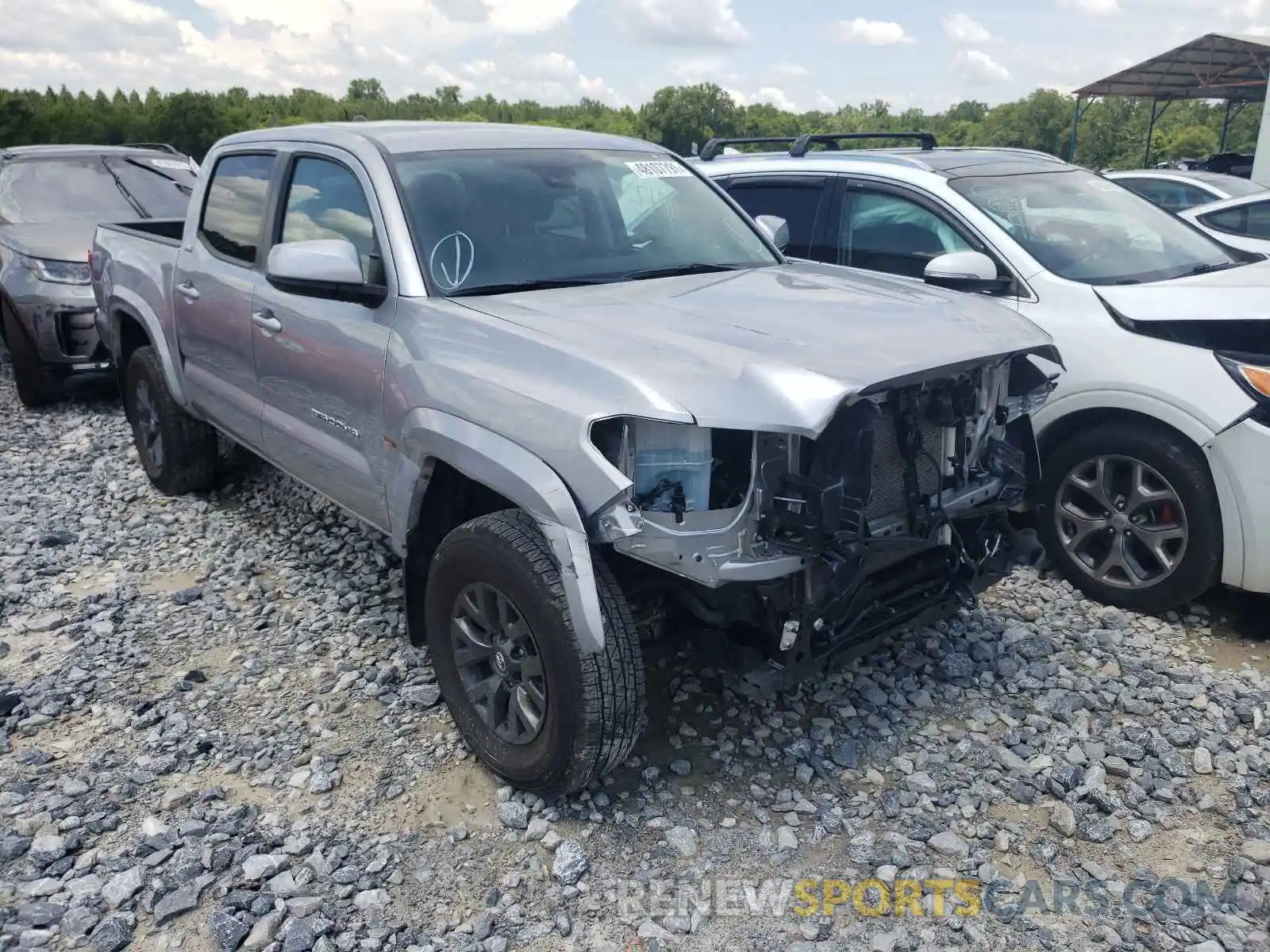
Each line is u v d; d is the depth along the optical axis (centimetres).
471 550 309
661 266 401
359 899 276
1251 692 376
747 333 310
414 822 310
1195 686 380
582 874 286
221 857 290
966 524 357
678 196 444
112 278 596
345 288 356
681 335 305
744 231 453
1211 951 256
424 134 411
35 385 805
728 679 343
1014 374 371
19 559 515
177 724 362
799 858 294
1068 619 434
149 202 928
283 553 516
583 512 277
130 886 279
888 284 395
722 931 266
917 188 523
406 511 346
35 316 775
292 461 438
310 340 394
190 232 512
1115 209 530
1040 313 462
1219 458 403
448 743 350
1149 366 420
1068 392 445
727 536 276
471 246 368
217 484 612
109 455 692
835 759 337
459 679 333
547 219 390
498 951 259
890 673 394
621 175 430
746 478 279
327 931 264
